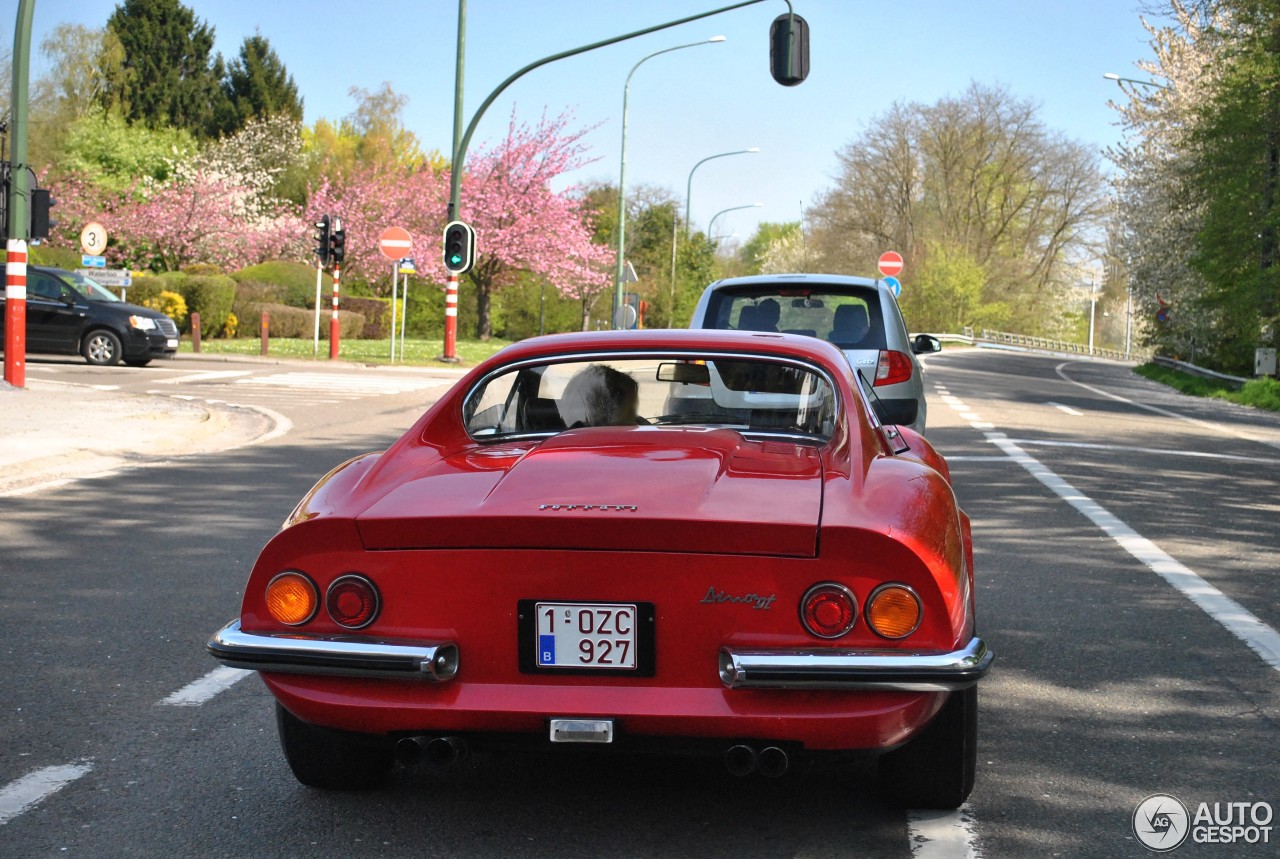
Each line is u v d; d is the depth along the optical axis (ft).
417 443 13.32
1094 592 22.21
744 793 12.97
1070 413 63.41
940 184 256.93
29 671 17.03
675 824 12.10
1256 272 97.40
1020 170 255.50
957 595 10.82
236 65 268.00
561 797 12.84
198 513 29.43
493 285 168.66
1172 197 126.21
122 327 78.23
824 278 33.22
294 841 11.58
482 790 13.04
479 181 159.33
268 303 123.95
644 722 10.50
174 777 13.24
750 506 10.89
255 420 50.49
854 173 257.75
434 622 10.80
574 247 164.14
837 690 10.43
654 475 11.65
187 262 168.76
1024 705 15.81
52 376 68.28
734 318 33.01
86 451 38.42
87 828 11.83
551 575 10.63
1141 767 13.61
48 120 194.70
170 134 214.90
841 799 12.78
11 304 56.95
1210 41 105.29
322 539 10.92
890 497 11.46
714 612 10.52
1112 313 361.10
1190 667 17.57
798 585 10.46
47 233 57.77
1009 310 260.83
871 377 31.68
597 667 10.62
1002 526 28.63
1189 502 32.86
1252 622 20.03
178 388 63.62
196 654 17.94
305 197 219.20
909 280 256.52
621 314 102.99
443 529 10.65
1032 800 12.65
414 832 11.84
